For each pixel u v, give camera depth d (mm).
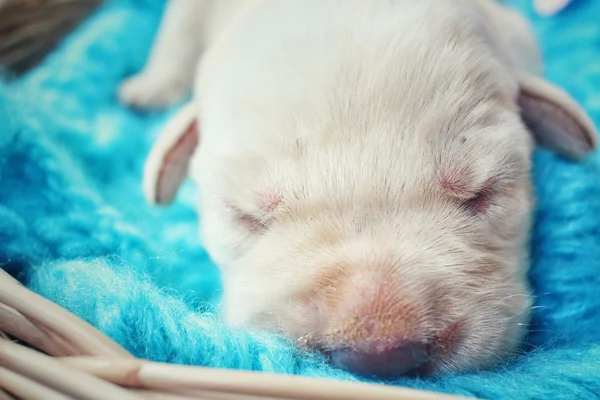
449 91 164
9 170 203
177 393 135
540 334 176
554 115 194
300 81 165
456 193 161
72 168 215
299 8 176
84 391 131
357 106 162
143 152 240
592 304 178
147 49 264
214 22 249
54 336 141
